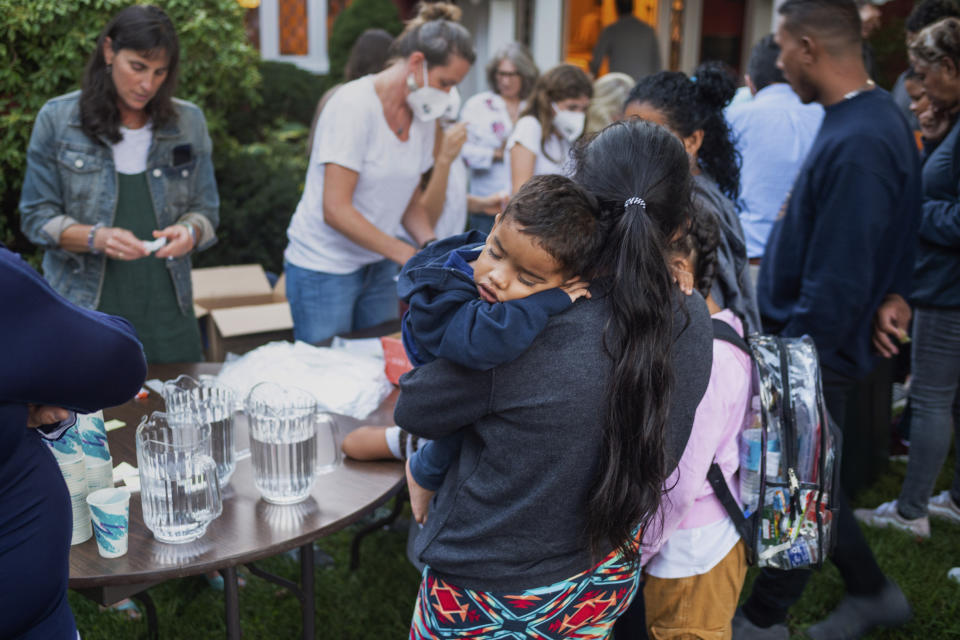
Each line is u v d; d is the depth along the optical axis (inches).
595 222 43.6
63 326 40.1
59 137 95.7
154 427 62.2
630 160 46.3
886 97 85.4
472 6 317.7
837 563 91.2
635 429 44.9
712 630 62.8
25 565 42.0
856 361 88.0
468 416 46.3
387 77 104.0
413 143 110.3
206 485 58.0
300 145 272.7
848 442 121.3
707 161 76.7
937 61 99.8
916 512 113.4
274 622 95.7
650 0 348.2
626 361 43.9
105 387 42.9
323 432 71.4
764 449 60.7
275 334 128.8
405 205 115.4
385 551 111.0
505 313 42.7
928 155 111.9
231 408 67.2
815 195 86.0
